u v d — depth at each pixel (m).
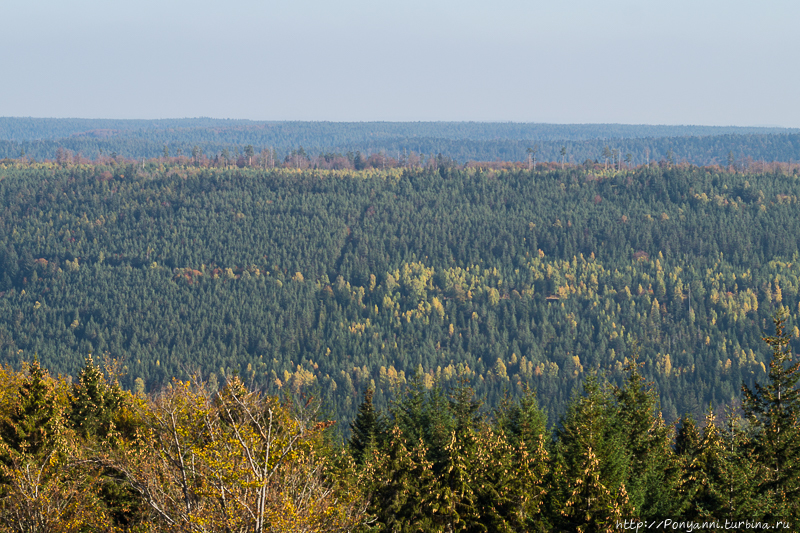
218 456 43.31
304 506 45.88
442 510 70.38
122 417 76.12
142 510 53.28
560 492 67.25
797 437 71.69
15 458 58.69
